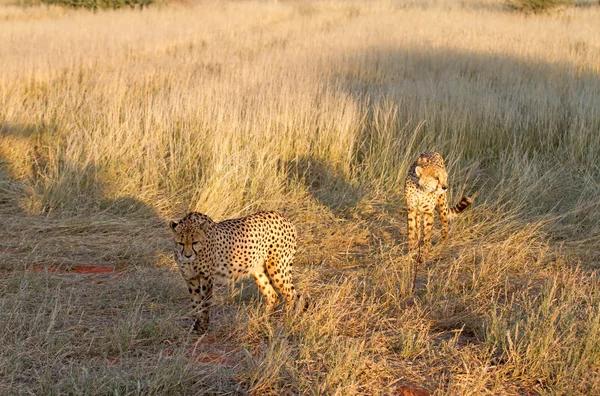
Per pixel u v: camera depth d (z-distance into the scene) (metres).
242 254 4.86
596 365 4.29
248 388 3.99
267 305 5.04
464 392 4.00
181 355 4.11
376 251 6.61
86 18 24.86
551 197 7.73
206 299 4.71
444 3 31.28
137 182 8.02
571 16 24.56
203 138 8.85
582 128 9.08
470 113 9.52
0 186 7.90
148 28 21.94
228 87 10.93
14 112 10.00
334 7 31.78
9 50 15.60
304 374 4.13
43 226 6.87
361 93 10.70
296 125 9.20
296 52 15.77
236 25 25.28
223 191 7.60
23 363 4.17
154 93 11.70
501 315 4.70
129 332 4.54
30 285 5.36
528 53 15.29
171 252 6.36
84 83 12.17
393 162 8.65
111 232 6.87
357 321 4.95
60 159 8.78
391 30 20.23
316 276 5.81
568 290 5.43
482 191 7.95
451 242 6.73
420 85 11.28
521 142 9.19
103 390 3.82
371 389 4.04
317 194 8.14
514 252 6.43
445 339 4.74
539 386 4.12
